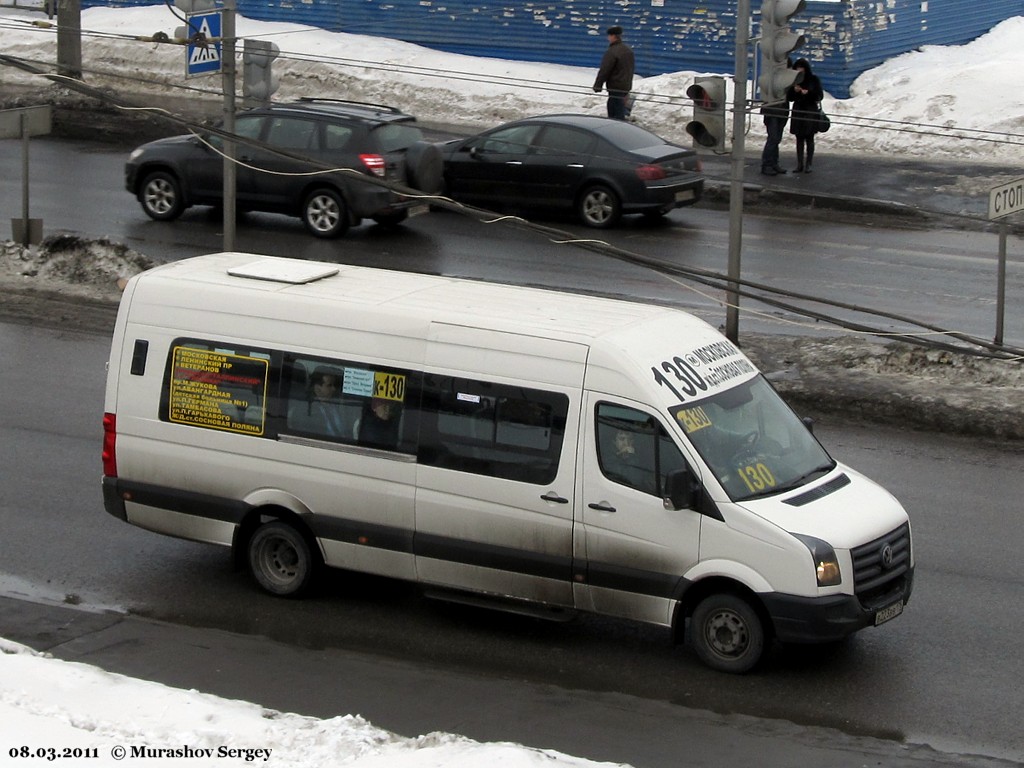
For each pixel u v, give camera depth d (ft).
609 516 30.71
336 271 36.63
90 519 39.60
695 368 32.09
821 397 50.62
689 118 102.17
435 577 32.76
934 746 27.09
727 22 108.99
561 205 79.36
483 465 31.83
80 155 95.30
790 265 70.08
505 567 31.91
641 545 30.55
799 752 26.55
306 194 74.28
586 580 31.17
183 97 114.32
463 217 82.02
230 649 31.45
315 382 33.45
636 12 112.27
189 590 34.99
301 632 32.53
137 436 35.29
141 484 35.40
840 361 54.19
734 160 51.78
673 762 25.90
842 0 104.53
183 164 76.13
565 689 29.55
